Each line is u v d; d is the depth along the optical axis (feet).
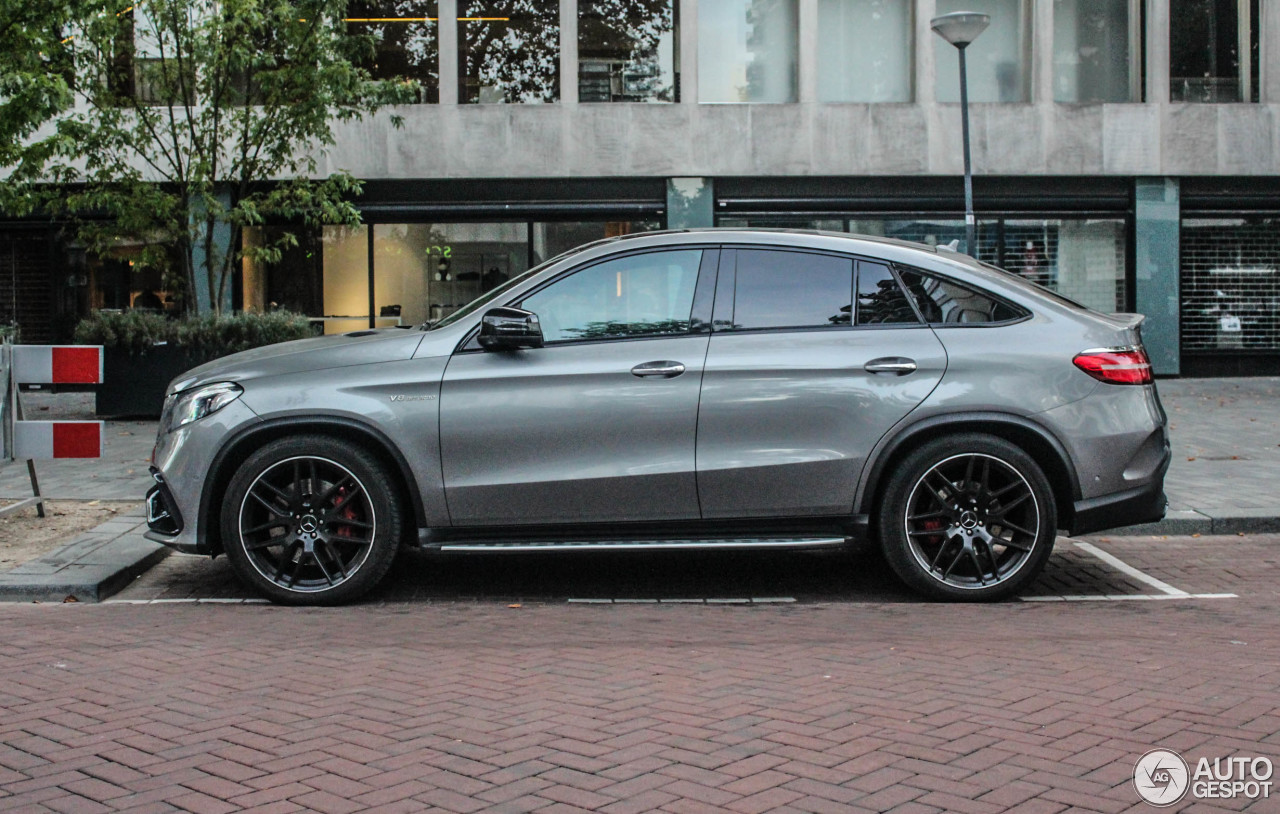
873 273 20.34
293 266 63.36
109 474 33.45
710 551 24.80
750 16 64.59
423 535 20.02
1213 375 66.13
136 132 50.21
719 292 20.29
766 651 16.52
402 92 51.93
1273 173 64.85
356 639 17.53
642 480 19.76
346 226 63.21
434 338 20.31
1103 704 13.67
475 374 19.88
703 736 12.57
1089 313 20.70
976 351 19.88
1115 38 65.82
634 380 19.77
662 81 64.08
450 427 19.79
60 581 20.81
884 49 65.31
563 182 63.72
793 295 20.27
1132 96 65.67
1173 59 65.77
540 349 20.02
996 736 12.51
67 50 47.57
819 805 10.61
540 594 21.12
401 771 11.60
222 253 62.34
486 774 11.50
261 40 51.13
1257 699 13.85
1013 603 20.22
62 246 64.03
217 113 49.70
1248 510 27.35
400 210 62.95
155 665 15.92
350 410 19.81
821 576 22.50
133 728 13.10
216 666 15.84
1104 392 19.89
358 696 14.28
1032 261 65.05
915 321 20.13
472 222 63.72
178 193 53.83
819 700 13.91
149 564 23.22
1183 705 13.62
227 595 21.06
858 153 63.72
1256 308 65.92
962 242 64.75
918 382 19.74
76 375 26.25
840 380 19.76
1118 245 65.46
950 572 20.20
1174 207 65.05
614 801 10.75
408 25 63.52
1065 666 15.48
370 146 62.69
